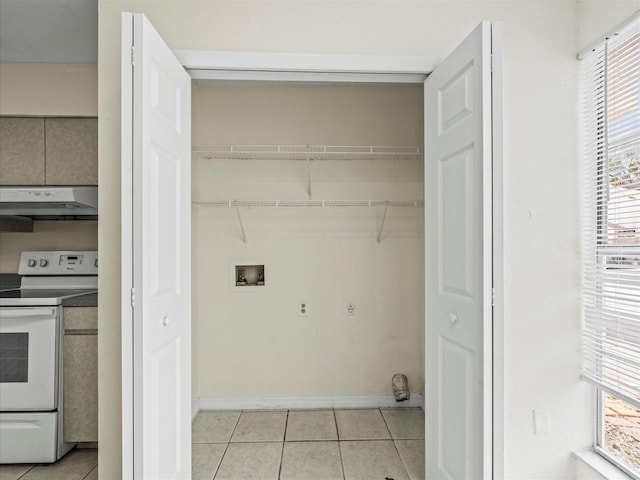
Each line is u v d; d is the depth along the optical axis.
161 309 1.62
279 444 2.54
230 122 3.12
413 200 3.15
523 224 1.97
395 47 1.98
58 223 3.08
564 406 1.98
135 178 1.44
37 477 2.22
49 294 2.66
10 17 2.22
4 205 2.73
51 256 3.02
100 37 1.89
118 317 1.87
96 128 2.85
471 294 1.64
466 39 1.65
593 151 1.95
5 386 2.31
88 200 2.74
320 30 1.96
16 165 2.83
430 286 2.02
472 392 1.64
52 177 2.83
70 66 2.81
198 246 3.10
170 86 1.72
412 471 2.22
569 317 1.98
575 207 1.98
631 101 1.74
